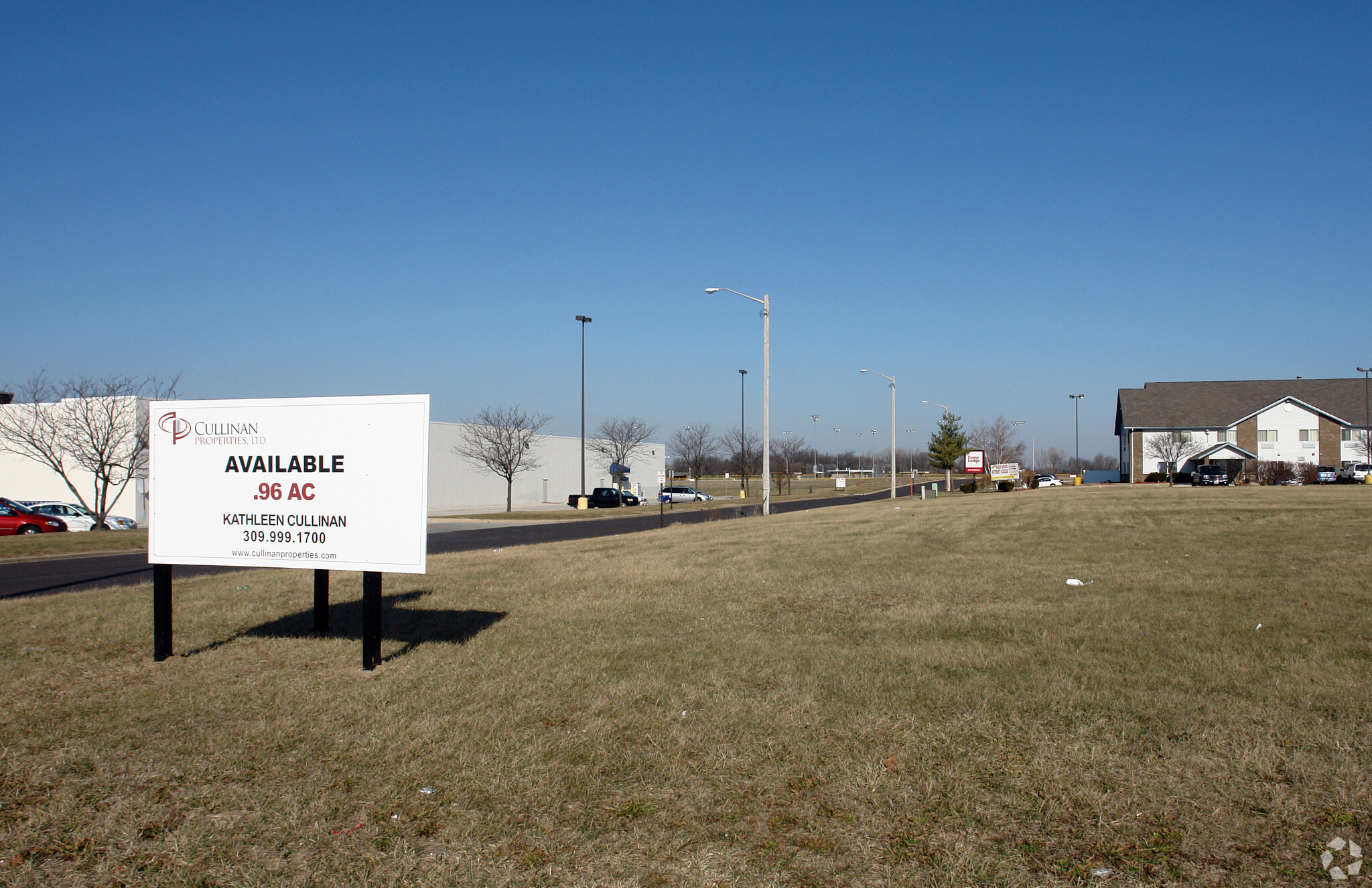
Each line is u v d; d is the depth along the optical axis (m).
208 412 8.38
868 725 5.89
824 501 56.00
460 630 9.52
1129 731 5.61
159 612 8.30
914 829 4.36
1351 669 6.88
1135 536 18.08
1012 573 12.88
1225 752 5.16
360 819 4.61
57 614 10.66
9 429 40.59
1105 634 8.41
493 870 4.03
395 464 7.95
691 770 5.19
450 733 5.92
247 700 6.79
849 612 10.05
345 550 8.02
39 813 4.68
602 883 3.91
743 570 14.03
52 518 33.09
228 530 8.30
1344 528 18.47
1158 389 77.00
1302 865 3.87
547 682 7.16
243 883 3.95
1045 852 4.08
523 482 62.69
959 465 105.19
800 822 4.48
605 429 72.94
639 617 10.06
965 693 6.53
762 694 6.70
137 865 4.11
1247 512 23.53
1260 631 8.32
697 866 4.05
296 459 8.16
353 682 7.33
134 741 5.85
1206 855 3.99
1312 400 73.69
